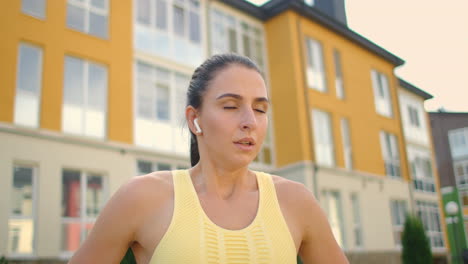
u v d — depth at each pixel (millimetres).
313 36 17359
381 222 17703
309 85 16688
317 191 15234
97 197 10828
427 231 21609
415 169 22422
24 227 9438
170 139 12891
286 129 15805
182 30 14461
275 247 1072
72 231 10133
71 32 11359
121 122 11742
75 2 11727
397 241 18406
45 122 10328
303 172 15008
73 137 10641
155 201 1083
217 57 1239
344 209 16219
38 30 10727
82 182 10648
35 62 10625
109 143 11273
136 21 13188
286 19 16641
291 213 1182
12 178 9469
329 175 16031
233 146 1129
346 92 18047
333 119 17047
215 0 15836
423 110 24766
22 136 9797
